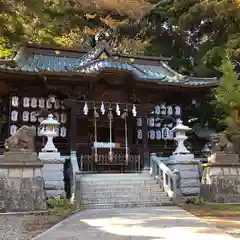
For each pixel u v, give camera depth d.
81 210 12.73
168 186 15.20
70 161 16.77
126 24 31.25
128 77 19.36
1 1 17.61
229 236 7.49
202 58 25.89
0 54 23.16
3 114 19.64
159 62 23.95
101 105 19.03
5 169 12.55
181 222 9.59
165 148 20.75
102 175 16.52
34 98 19.23
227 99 19.17
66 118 19.50
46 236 7.78
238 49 22.75
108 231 8.28
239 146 18.64
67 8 26.98
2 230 8.75
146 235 7.68
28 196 12.49
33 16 20.77
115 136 20.92
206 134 23.06
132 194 14.89
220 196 14.42
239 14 24.02
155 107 21.25
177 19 28.77
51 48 21.77
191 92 21.28
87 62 19.50
